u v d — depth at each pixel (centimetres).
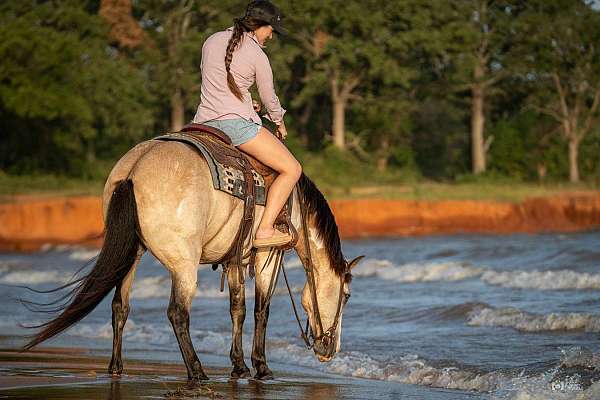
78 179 5078
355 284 1797
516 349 958
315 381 816
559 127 6338
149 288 1808
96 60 5269
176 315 699
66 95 4872
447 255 2456
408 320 1241
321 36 5828
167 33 5603
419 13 5816
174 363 915
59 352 1011
